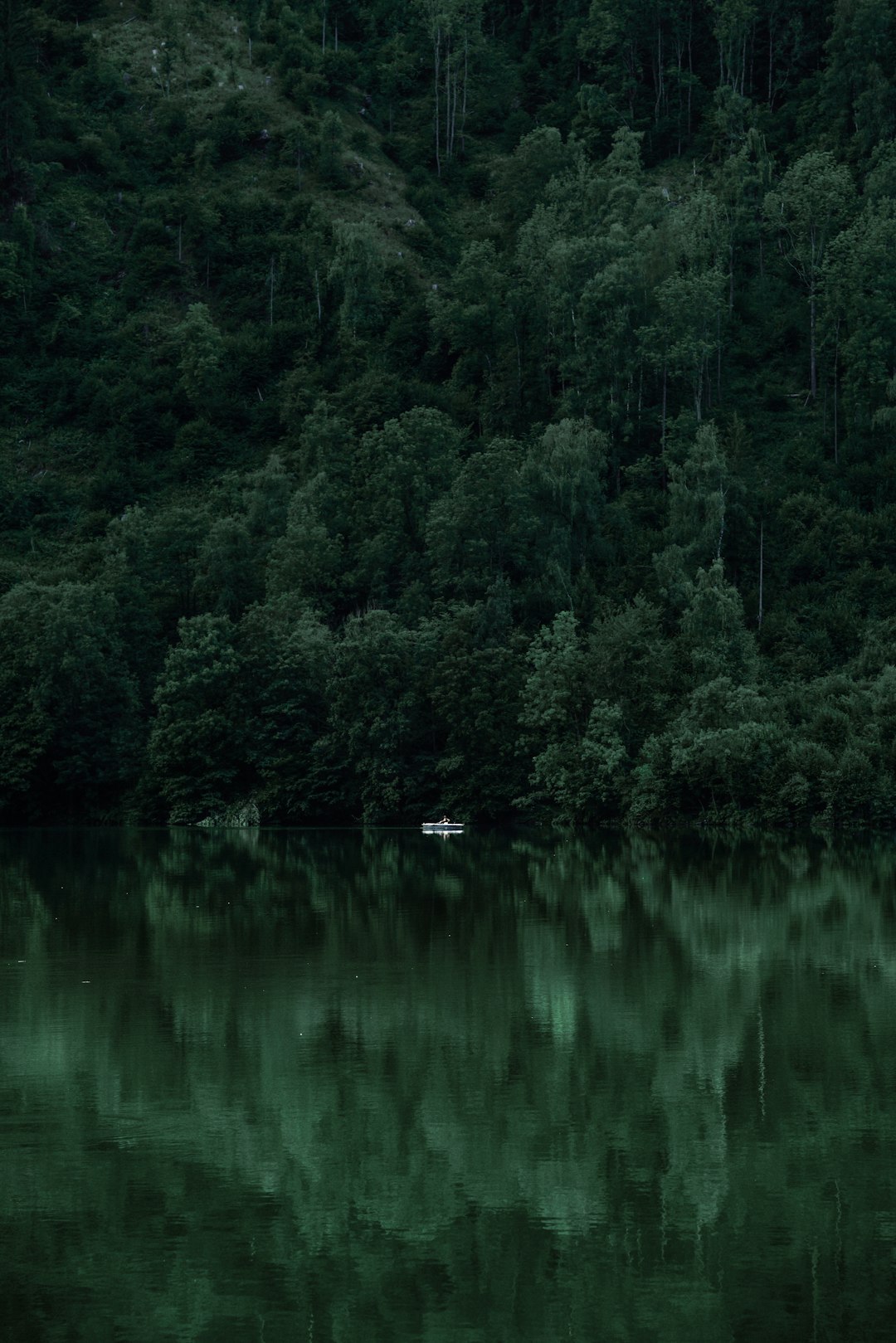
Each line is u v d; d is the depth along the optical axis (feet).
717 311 584.81
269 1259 81.41
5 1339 71.82
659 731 404.77
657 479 566.77
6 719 447.42
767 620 494.59
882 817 370.73
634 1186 91.45
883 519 531.09
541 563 485.56
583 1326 72.84
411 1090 112.98
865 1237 83.25
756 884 254.88
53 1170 95.14
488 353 643.86
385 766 429.38
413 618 469.98
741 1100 109.50
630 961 171.53
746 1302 75.00
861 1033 131.34
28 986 157.89
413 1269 79.36
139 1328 73.00
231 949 183.73
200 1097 111.65
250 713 452.35
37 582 508.12
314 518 514.68
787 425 612.29
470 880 268.21
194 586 510.99
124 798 460.96
